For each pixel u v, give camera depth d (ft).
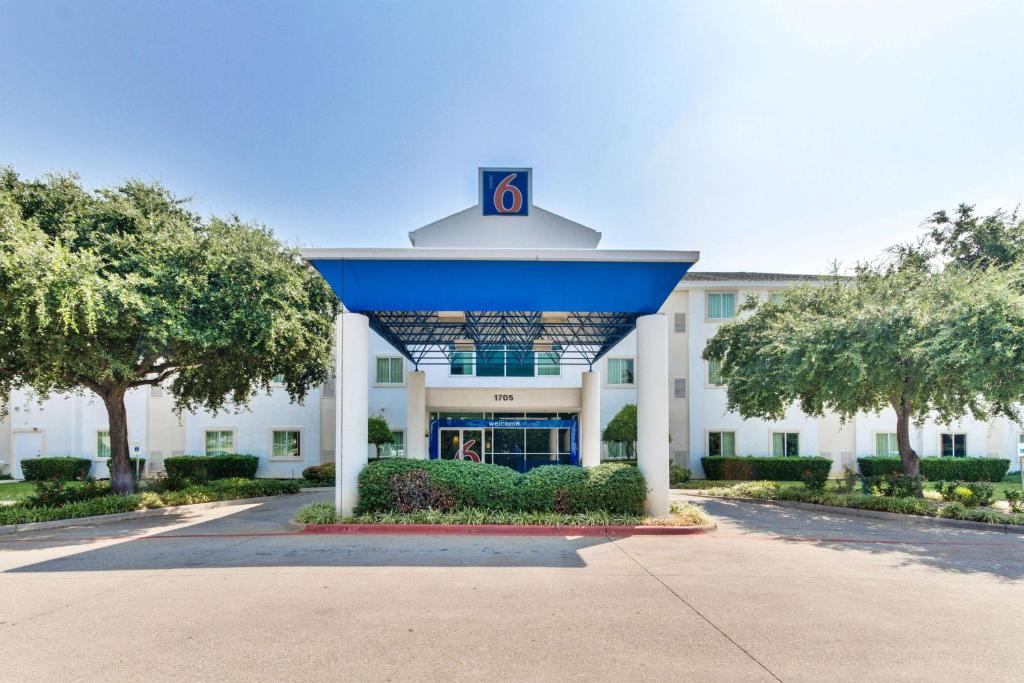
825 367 52.39
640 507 41.81
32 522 42.42
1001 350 39.58
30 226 38.86
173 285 43.83
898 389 52.60
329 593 24.31
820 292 64.64
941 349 43.65
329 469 81.30
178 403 65.46
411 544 34.73
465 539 36.40
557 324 57.98
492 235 54.08
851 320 51.70
